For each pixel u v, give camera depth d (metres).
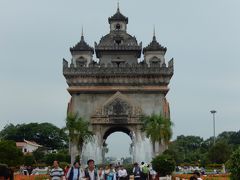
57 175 28.39
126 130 103.38
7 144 98.19
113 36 111.81
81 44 108.12
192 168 102.94
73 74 101.19
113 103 99.19
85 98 101.38
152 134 90.56
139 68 101.62
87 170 25.61
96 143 97.38
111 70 101.44
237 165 30.80
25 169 79.75
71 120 92.69
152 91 101.62
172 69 101.44
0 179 14.73
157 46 107.94
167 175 63.53
